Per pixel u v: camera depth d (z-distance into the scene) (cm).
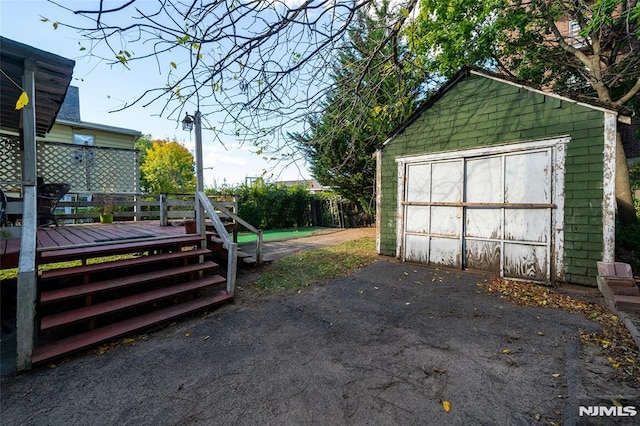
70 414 208
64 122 1191
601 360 262
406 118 670
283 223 1548
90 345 292
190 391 232
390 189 719
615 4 525
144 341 314
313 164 1123
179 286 403
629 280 385
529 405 210
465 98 595
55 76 430
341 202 1593
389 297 449
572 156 474
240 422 198
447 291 473
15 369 263
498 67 926
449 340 310
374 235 1188
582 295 439
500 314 377
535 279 506
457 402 214
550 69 905
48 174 696
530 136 515
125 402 220
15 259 343
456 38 729
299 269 611
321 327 347
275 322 362
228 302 425
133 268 435
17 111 580
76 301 390
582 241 465
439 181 630
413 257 667
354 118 414
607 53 813
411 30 350
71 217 705
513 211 534
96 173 765
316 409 209
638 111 798
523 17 709
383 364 266
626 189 744
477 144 579
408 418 199
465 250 596
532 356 275
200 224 481
